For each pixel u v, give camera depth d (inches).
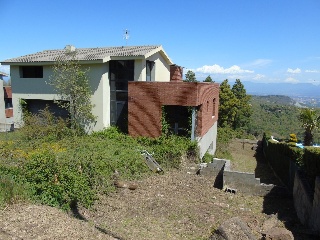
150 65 798.5
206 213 361.4
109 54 702.5
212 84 765.3
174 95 611.2
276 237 278.2
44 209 325.1
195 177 522.3
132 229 303.3
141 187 434.9
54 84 732.7
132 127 654.5
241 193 463.5
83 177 377.1
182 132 671.8
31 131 635.5
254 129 1904.5
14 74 786.2
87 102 708.7
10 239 251.1
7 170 391.9
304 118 888.3
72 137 652.1
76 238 267.0
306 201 339.9
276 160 723.4
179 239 290.2
